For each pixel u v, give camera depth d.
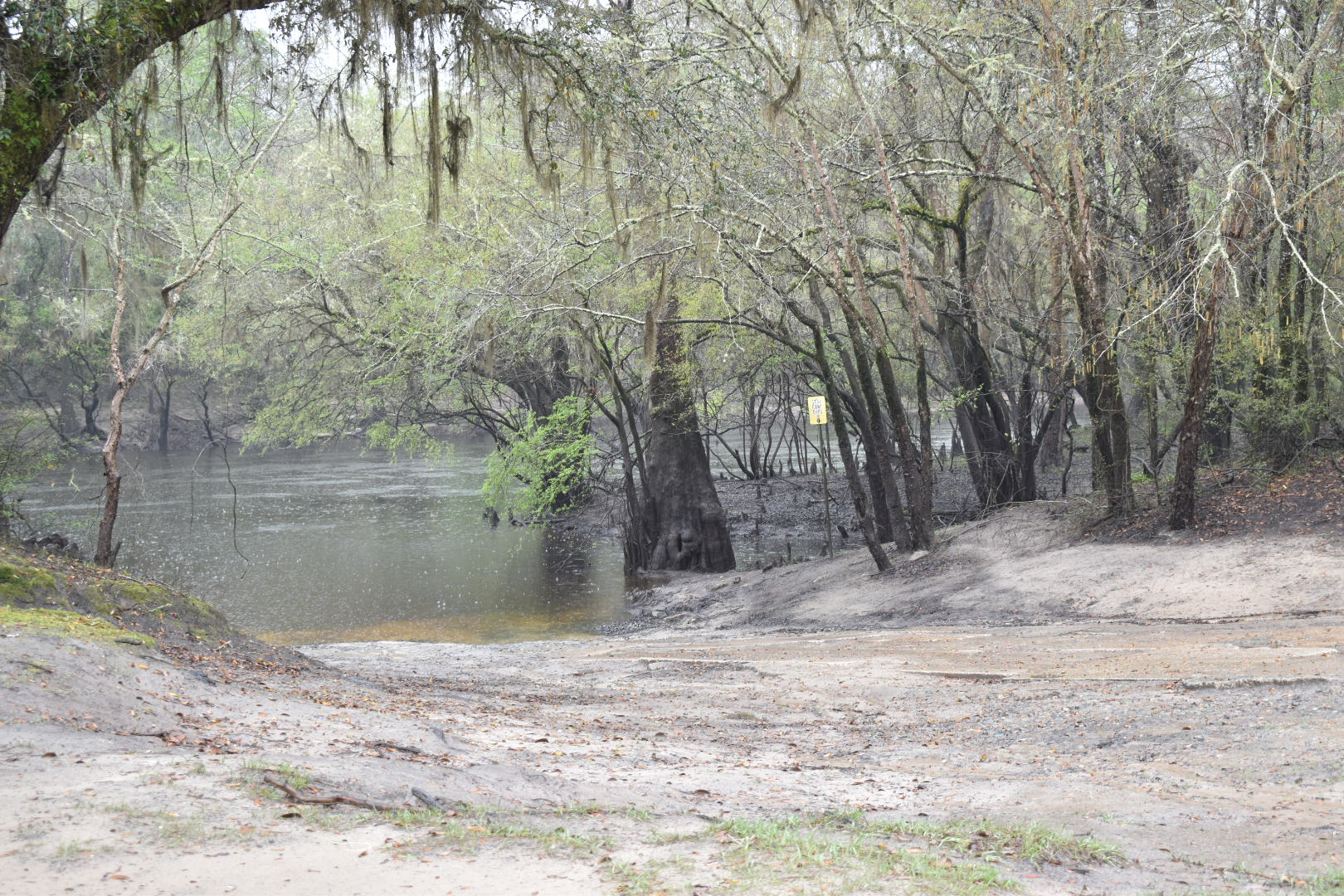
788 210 26.28
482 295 27.86
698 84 23.25
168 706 9.22
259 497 55.16
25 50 13.34
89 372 70.31
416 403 42.16
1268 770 8.75
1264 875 6.03
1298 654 13.70
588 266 29.34
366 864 5.19
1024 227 32.41
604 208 28.64
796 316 27.23
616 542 41.69
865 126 26.20
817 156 24.27
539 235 28.05
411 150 33.69
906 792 8.65
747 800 8.02
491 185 30.28
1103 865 6.15
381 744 8.81
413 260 32.09
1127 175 24.94
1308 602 18.38
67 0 14.57
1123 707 11.85
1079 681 13.74
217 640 13.86
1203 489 25.30
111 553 18.17
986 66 23.11
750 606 27.64
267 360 43.72
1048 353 29.03
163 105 18.56
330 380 42.62
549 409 43.22
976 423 32.41
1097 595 21.50
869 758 10.57
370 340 35.66
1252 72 21.23
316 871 5.05
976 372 31.20
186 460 77.25
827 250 25.59
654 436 36.09
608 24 17.69
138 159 15.34
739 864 5.47
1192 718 10.93
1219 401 26.89
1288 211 20.38
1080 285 23.25
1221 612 18.88
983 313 28.72
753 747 11.34
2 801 5.85
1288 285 24.09
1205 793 8.12
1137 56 21.88
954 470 48.19
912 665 16.53
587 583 33.44
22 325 57.94
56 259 54.09
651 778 8.80
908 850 6.05
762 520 44.66
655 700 14.86
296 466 73.00
